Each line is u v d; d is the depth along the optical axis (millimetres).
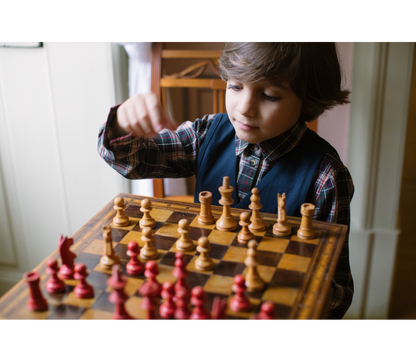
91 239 848
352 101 1579
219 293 703
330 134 1686
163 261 782
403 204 2734
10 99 1782
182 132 1137
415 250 2344
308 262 777
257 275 715
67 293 702
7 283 2102
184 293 648
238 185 1068
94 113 1764
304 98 887
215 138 1094
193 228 891
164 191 1993
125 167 976
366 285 1850
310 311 664
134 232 874
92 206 1931
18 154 1871
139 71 1700
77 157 1848
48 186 1918
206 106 2033
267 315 628
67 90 1739
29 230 2012
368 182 1675
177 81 1682
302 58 836
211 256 798
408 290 2090
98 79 1706
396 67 1504
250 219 892
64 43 1666
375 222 1744
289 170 1014
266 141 999
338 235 859
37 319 649
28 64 1721
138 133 824
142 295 699
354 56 1516
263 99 877
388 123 1585
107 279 734
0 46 1685
